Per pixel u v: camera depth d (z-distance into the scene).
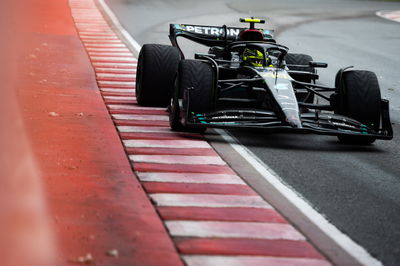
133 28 72.81
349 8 114.25
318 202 25.00
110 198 24.02
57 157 28.25
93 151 29.59
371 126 33.91
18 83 42.06
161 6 95.38
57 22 72.50
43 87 42.34
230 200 24.50
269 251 20.45
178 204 23.75
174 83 34.31
